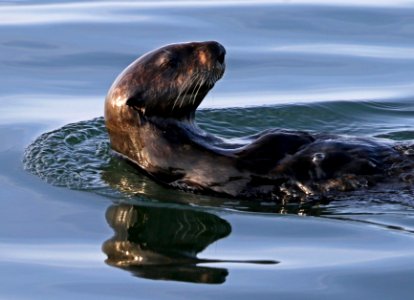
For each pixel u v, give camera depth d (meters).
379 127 36.91
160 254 25.19
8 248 25.80
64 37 47.34
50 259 25.02
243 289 22.62
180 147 29.42
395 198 27.52
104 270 24.22
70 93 40.62
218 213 27.89
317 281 22.95
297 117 37.91
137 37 46.94
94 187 30.23
